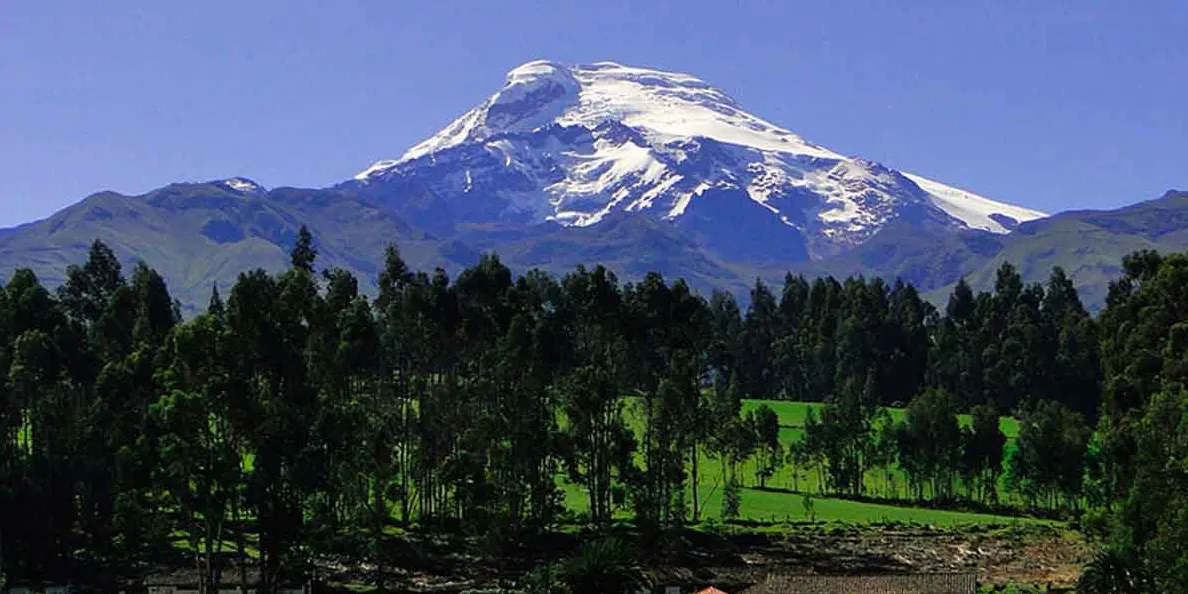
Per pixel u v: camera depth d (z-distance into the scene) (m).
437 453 187.00
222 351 143.88
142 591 144.62
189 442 137.62
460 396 188.00
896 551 183.00
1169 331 167.88
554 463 192.62
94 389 162.75
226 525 169.12
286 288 161.88
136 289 192.50
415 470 180.12
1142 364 166.88
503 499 171.12
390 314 199.62
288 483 139.62
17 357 158.38
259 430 139.12
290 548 150.25
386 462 159.50
